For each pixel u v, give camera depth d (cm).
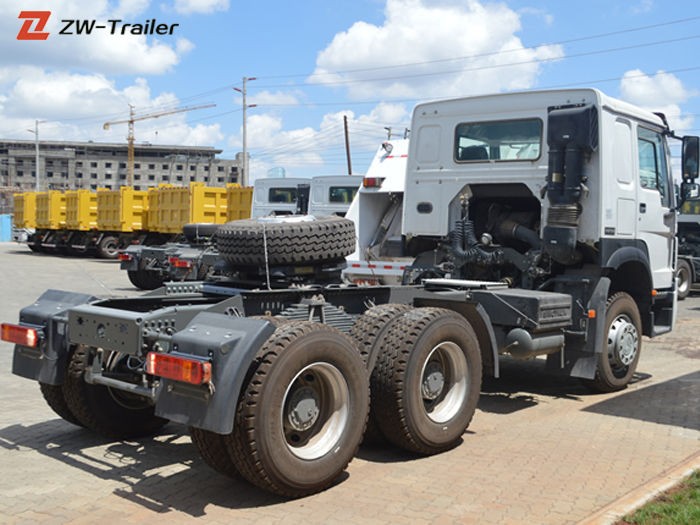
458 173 782
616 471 494
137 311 556
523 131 746
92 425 550
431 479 480
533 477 482
